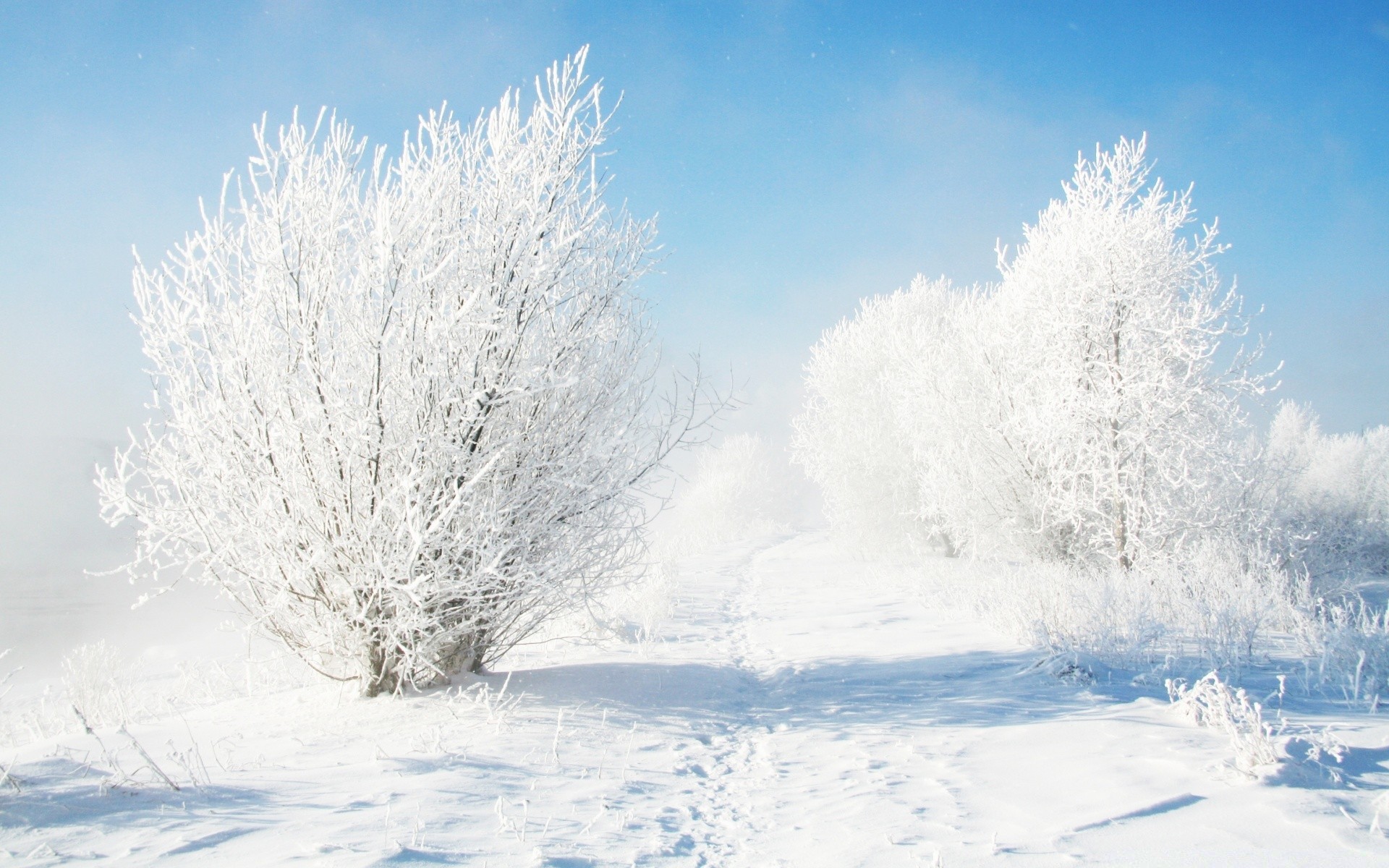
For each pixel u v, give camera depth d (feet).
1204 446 37.19
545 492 19.79
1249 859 8.41
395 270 18.26
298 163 18.28
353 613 18.30
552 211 20.35
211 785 11.50
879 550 64.95
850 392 68.23
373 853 8.80
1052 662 21.20
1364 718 15.23
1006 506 43.62
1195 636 24.40
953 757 14.29
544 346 19.99
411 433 18.12
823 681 22.94
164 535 17.47
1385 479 81.30
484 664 21.90
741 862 9.89
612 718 17.84
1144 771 11.97
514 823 10.46
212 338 17.65
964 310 54.13
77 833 9.18
